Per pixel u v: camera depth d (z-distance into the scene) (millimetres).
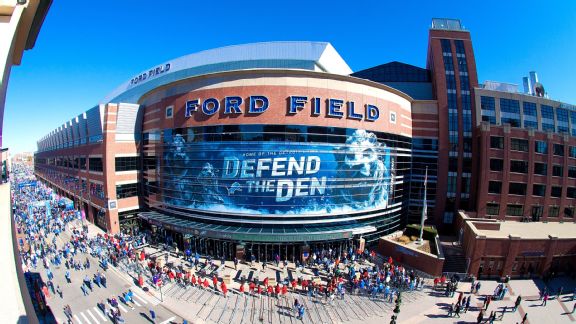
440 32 56500
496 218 50031
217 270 36625
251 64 59250
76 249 42406
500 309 29562
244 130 38812
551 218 50438
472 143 53062
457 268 37875
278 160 38531
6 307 3842
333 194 40031
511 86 62750
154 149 49500
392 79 61438
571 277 36281
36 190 85250
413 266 38156
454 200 53188
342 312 28516
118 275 35156
